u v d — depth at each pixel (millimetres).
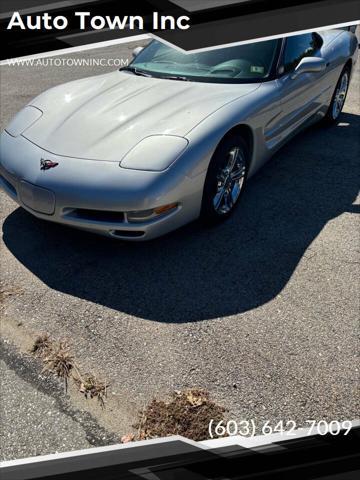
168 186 2662
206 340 2346
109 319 2494
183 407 1997
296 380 2119
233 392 2066
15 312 2553
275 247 3088
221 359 2230
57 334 2398
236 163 3301
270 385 2096
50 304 2607
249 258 2977
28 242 3158
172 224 2861
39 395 2066
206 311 2543
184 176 2725
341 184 3939
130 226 2723
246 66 3619
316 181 3994
